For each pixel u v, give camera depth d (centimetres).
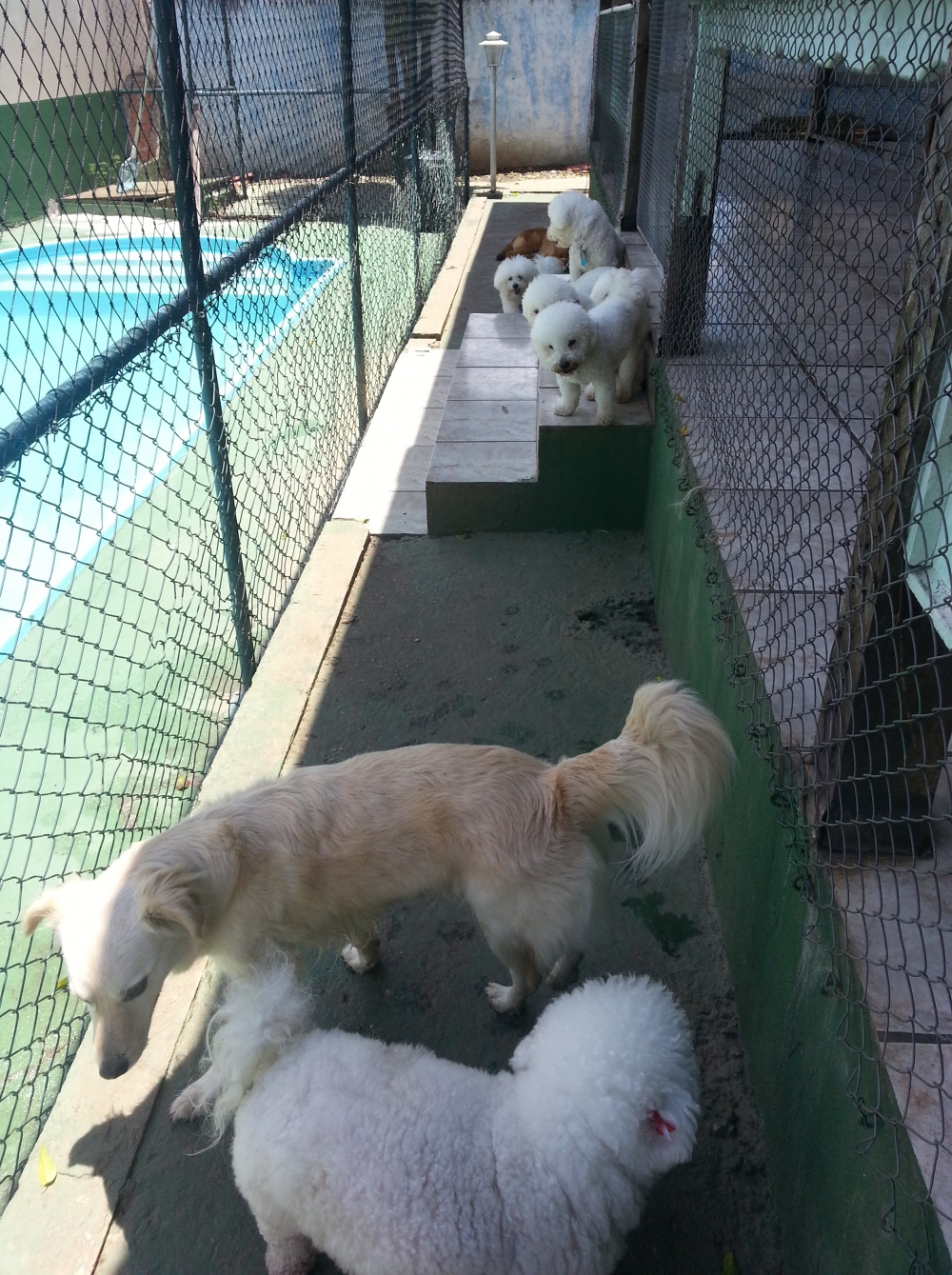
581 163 1534
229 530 341
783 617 249
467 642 409
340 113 532
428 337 797
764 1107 215
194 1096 224
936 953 162
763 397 314
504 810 222
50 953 270
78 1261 201
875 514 165
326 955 271
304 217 418
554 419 480
